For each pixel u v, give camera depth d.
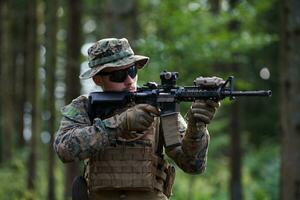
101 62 8.23
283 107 17.03
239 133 28.50
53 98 28.73
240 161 28.44
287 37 16.92
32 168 28.78
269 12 39.66
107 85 8.24
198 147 8.09
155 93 7.93
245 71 47.12
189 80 25.14
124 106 8.16
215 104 7.78
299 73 16.75
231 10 27.02
